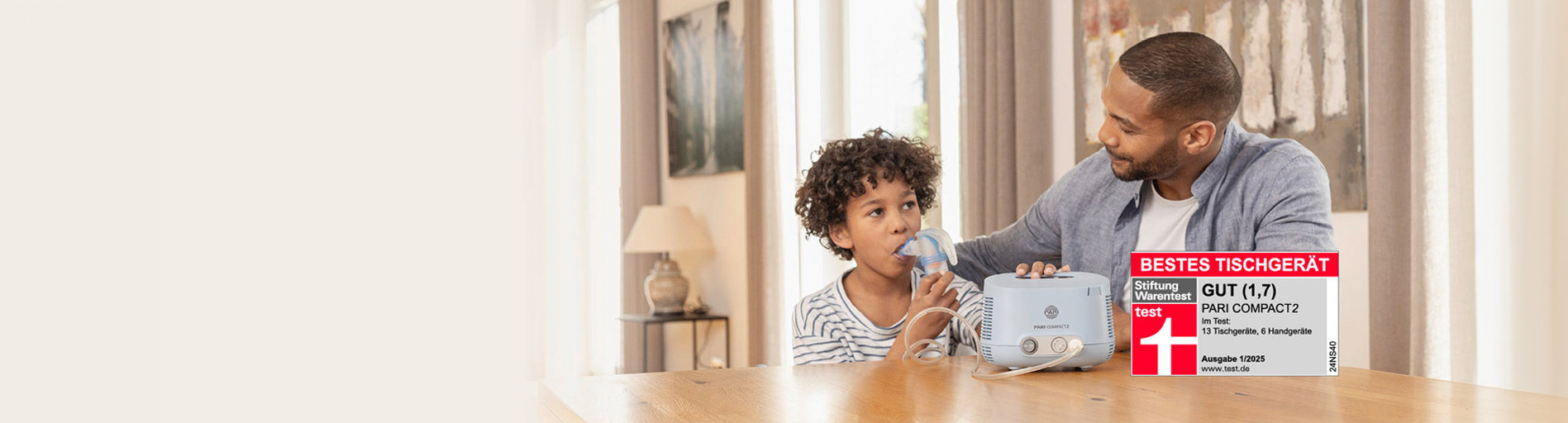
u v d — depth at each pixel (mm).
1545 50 2328
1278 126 2865
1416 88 2465
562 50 6188
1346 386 1160
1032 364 1249
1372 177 2584
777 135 4852
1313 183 1588
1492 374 2443
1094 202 1822
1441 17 2443
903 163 1713
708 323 5555
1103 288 1285
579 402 1095
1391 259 2557
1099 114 3270
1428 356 2461
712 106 5398
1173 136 1600
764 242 4867
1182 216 1721
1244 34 2930
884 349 1699
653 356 5938
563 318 6102
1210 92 1555
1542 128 2338
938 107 4020
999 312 1267
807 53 4648
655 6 5926
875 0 4387
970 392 1131
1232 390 1137
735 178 5273
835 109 4590
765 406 1059
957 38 3906
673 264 5457
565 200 6160
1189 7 3047
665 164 5891
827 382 1213
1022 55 3426
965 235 3664
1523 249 2381
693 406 1066
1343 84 2707
